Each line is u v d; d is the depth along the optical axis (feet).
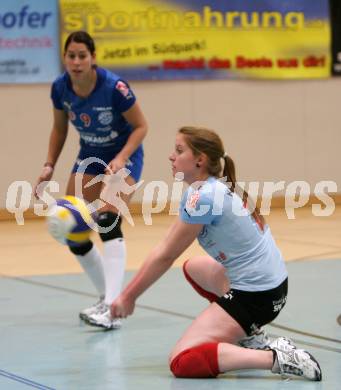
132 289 27.40
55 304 41.27
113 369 29.25
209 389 26.45
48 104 75.77
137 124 38.42
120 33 76.95
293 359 27.07
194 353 27.63
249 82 81.05
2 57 74.18
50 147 41.22
